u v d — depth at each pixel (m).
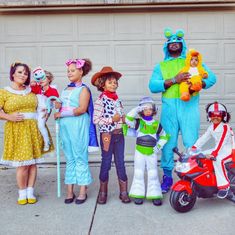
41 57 5.97
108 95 4.00
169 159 4.36
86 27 5.92
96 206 4.00
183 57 4.36
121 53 5.93
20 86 4.02
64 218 3.69
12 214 3.82
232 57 5.90
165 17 5.87
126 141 5.94
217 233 3.30
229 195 3.94
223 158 3.82
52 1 5.70
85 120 4.05
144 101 3.95
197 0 5.63
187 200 3.75
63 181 5.01
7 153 3.96
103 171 4.02
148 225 3.49
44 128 4.12
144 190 4.03
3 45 5.97
